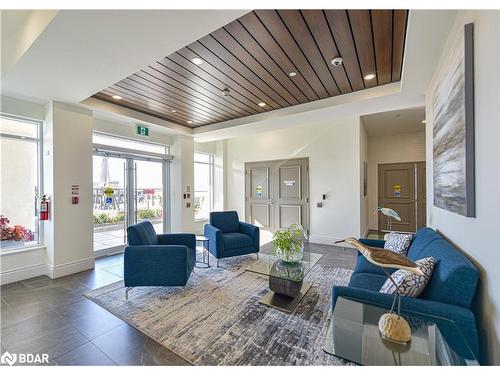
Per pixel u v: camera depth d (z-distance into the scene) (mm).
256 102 3855
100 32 1837
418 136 6367
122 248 4641
